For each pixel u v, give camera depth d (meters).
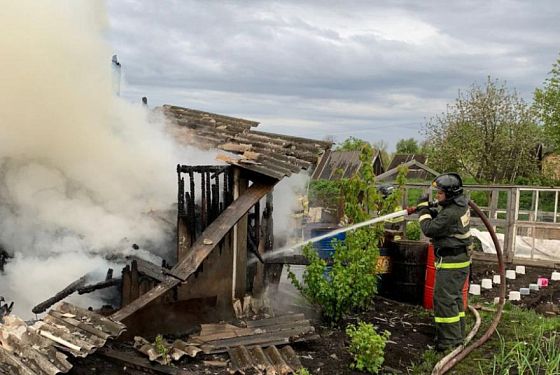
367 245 6.95
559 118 25.53
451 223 5.86
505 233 11.02
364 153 7.55
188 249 6.00
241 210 6.02
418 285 7.79
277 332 5.73
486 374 5.34
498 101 26.33
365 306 7.30
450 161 27.12
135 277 5.68
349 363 5.42
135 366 4.80
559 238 12.23
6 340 4.36
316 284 6.47
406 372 5.37
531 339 6.31
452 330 5.94
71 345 4.35
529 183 26.41
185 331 5.84
